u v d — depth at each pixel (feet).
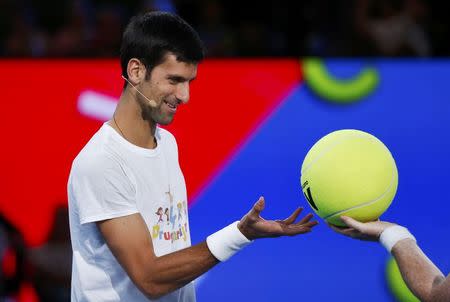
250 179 50.08
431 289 24.30
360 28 61.41
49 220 49.90
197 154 50.03
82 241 28.43
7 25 62.64
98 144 27.71
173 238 29.12
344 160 25.99
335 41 61.41
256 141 50.16
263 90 50.26
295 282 49.65
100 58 50.80
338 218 26.37
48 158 49.88
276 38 62.18
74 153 49.88
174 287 26.86
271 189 50.03
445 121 50.08
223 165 50.03
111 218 26.96
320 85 50.21
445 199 50.14
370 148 26.43
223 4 63.98
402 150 50.21
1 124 49.83
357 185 25.75
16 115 49.83
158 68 27.32
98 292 28.30
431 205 50.14
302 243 49.70
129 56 27.78
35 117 49.88
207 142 50.14
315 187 26.30
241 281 49.75
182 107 50.03
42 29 63.31
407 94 50.21
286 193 50.01
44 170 49.78
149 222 28.12
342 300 49.70
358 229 26.05
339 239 49.65
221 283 49.70
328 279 49.70
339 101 50.26
